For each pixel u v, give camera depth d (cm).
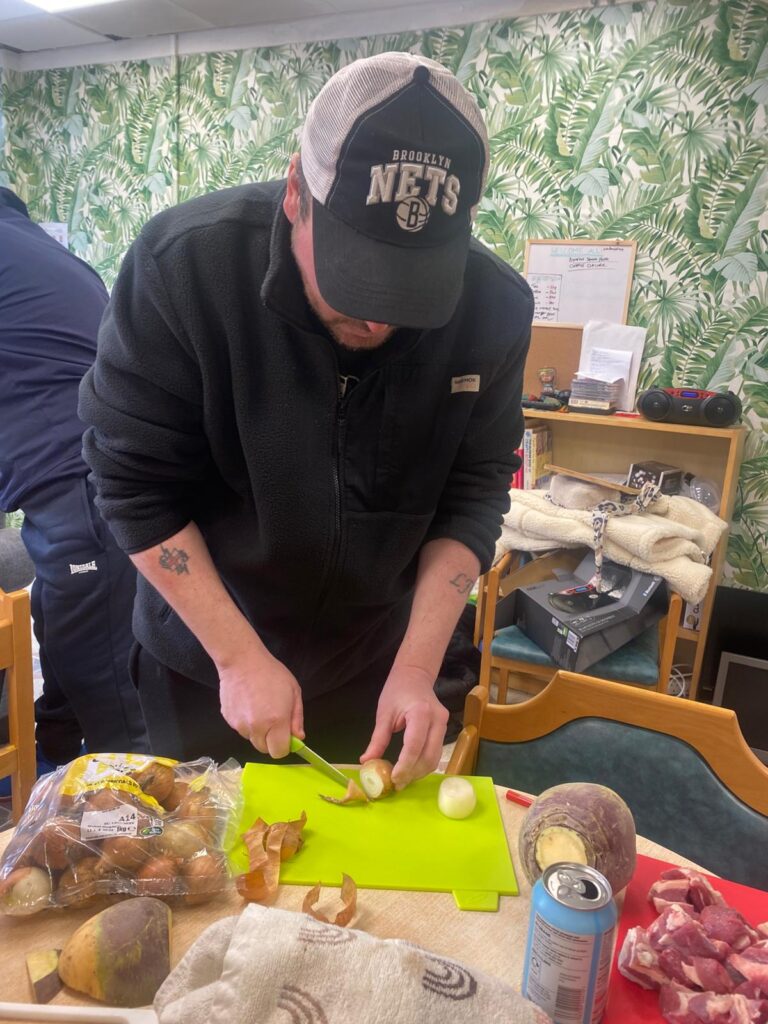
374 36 299
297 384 95
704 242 261
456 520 115
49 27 335
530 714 120
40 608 179
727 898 86
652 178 264
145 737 183
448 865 87
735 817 109
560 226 281
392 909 81
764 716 249
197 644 112
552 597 224
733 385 266
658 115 259
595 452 284
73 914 77
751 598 262
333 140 73
